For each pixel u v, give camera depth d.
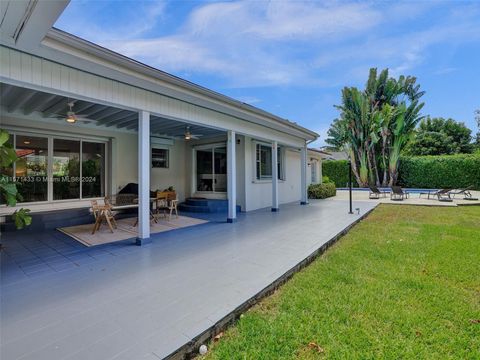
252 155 9.16
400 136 17.08
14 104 5.24
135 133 8.24
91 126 7.16
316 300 2.71
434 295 2.80
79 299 2.63
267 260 3.74
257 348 2.00
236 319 2.41
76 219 6.59
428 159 16.58
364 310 2.51
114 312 2.38
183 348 1.92
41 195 6.45
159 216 7.64
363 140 18.45
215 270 3.38
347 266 3.67
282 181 11.14
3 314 2.36
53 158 6.67
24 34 2.81
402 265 3.66
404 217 7.64
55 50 3.17
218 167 9.25
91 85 3.88
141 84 4.36
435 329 2.23
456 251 4.23
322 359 1.88
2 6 2.34
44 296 2.71
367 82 19.56
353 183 19.64
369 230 5.99
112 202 7.18
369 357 1.90
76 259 3.89
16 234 5.51
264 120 7.35
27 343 1.95
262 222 6.75
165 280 3.08
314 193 13.20
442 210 8.88
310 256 3.96
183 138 9.62
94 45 3.31
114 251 4.28
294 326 2.26
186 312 2.36
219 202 8.69
